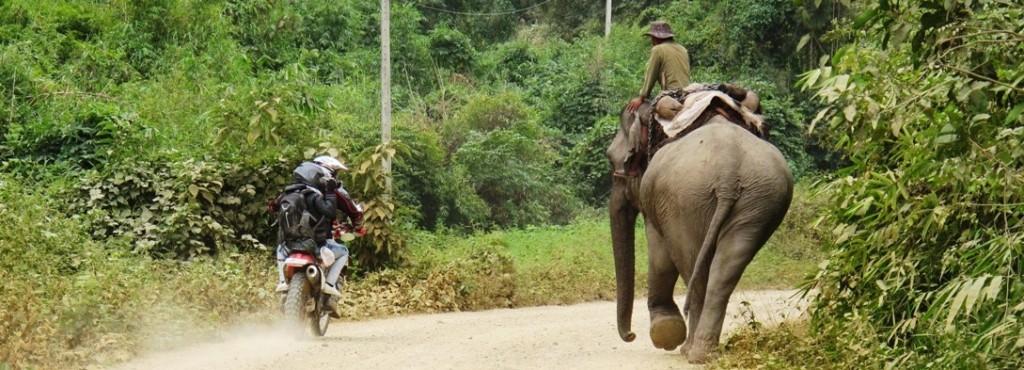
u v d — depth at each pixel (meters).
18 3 48.31
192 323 19.05
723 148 14.55
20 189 25.70
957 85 11.98
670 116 16.14
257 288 22.31
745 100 16.52
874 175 14.30
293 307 19.00
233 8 56.38
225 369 15.58
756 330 16.92
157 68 48.66
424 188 48.56
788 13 64.31
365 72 64.94
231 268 23.14
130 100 43.12
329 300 19.97
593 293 31.83
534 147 56.75
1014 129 11.90
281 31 57.62
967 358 11.77
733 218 14.29
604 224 49.69
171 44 50.44
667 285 16.80
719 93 15.88
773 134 59.75
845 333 14.83
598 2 89.88
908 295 14.67
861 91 12.61
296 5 65.12
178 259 25.55
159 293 19.84
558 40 84.50
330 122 46.34
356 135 47.25
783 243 42.47
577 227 48.97
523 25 93.88
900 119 12.62
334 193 19.78
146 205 26.84
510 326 23.00
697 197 14.45
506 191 54.25
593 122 66.88
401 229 29.41
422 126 56.94
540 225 54.47
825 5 60.94
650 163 15.70
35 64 42.91
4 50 41.94
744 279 36.12
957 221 14.33
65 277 19.09
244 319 21.11
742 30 65.00
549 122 67.62
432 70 69.31
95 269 20.20
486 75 73.44
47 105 39.78
